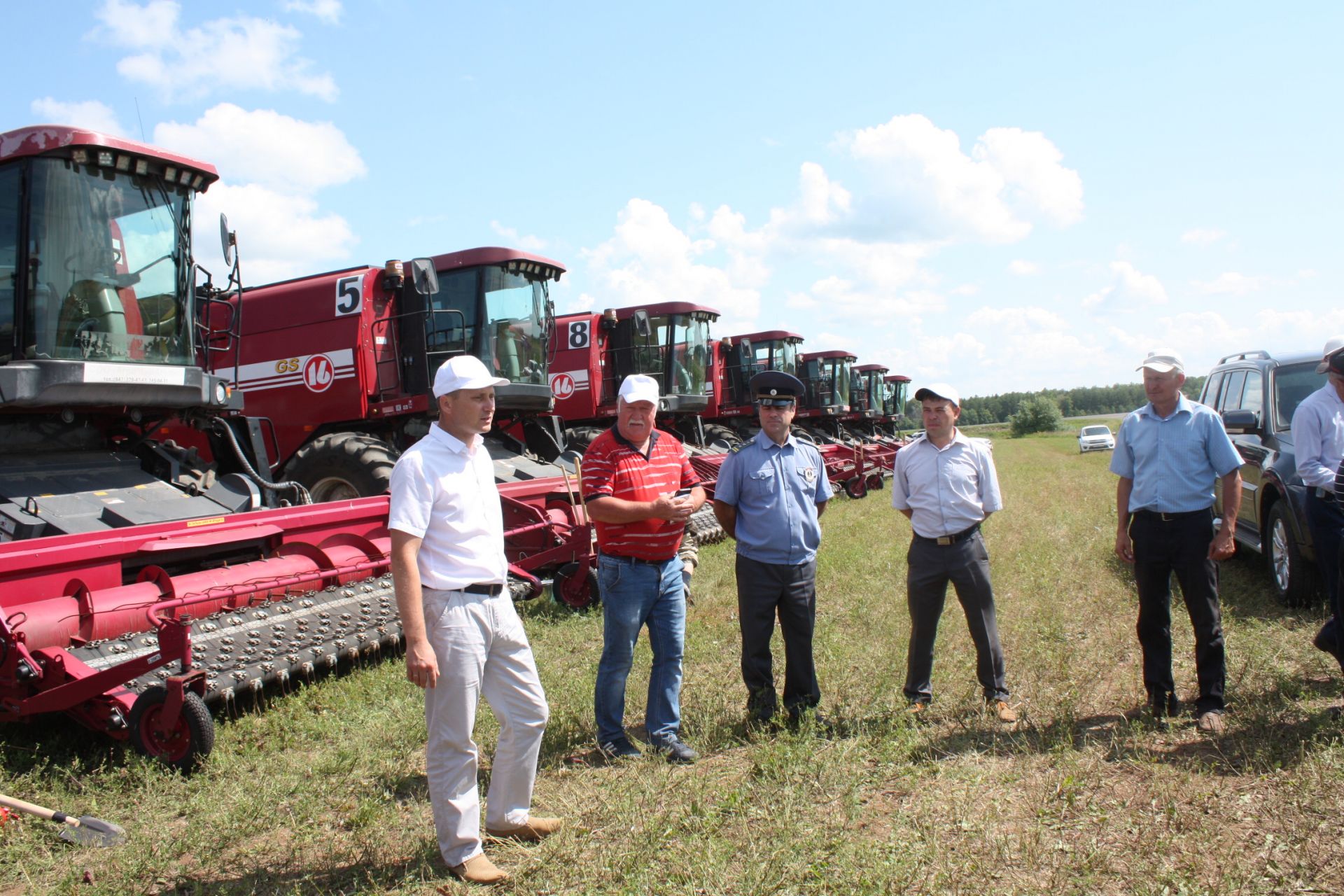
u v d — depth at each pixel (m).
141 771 4.33
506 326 11.11
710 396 22.06
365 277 10.52
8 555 4.69
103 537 5.16
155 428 7.15
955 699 5.17
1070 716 4.67
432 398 10.35
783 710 4.85
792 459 4.79
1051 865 3.24
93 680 4.43
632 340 16.30
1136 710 4.87
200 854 3.65
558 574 7.96
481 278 10.88
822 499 4.91
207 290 7.30
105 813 4.07
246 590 5.40
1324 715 4.40
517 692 3.55
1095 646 6.11
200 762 4.34
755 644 4.82
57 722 5.21
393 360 10.88
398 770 4.48
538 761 4.55
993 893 3.06
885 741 4.43
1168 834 3.39
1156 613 4.74
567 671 6.05
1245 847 3.29
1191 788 3.79
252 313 11.03
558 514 8.67
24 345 6.04
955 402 4.91
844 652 6.21
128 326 6.54
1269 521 7.45
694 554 5.56
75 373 6.07
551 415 12.22
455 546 3.38
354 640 5.77
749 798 3.89
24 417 6.36
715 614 7.70
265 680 5.17
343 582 6.31
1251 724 4.42
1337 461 5.13
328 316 10.65
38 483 6.16
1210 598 4.61
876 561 9.93
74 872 3.51
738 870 3.29
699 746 4.64
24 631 4.63
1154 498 4.68
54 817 3.81
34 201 6.07
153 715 4.49
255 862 3.63
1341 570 4.65
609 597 4.50
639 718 5.10
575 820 3.81
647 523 4.43
